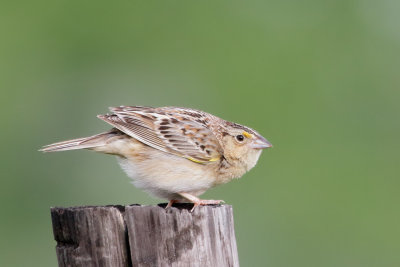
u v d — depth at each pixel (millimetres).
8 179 16078
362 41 18406
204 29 18500
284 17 18781
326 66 18000
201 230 7270
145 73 18016
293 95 17672
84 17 18125
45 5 18094
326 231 15531
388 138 17141
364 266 15297
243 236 14930
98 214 7227
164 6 18609
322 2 19047
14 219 15719
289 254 14945
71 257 7301
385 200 16109
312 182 16203
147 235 7211
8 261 15188
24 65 17453
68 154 16109
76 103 17531
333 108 17438
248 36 18422
